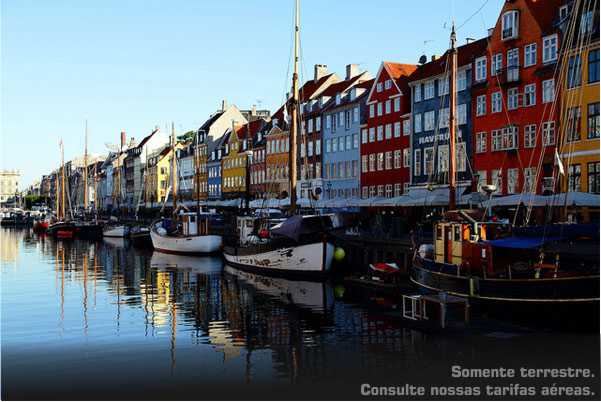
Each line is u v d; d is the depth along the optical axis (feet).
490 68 168.04
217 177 370.12
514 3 160.66
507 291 72.95
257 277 133.08
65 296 111.75
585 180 130.00
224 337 77.30
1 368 64.34
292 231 121.29
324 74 300.81
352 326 81.41
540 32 151.74
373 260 128.77
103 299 107.96
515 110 158.61
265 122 326.03
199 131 401.08
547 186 142.31
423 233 141.49
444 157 186.09
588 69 130.00
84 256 196.95
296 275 126.62
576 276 67.00
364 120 235.40
